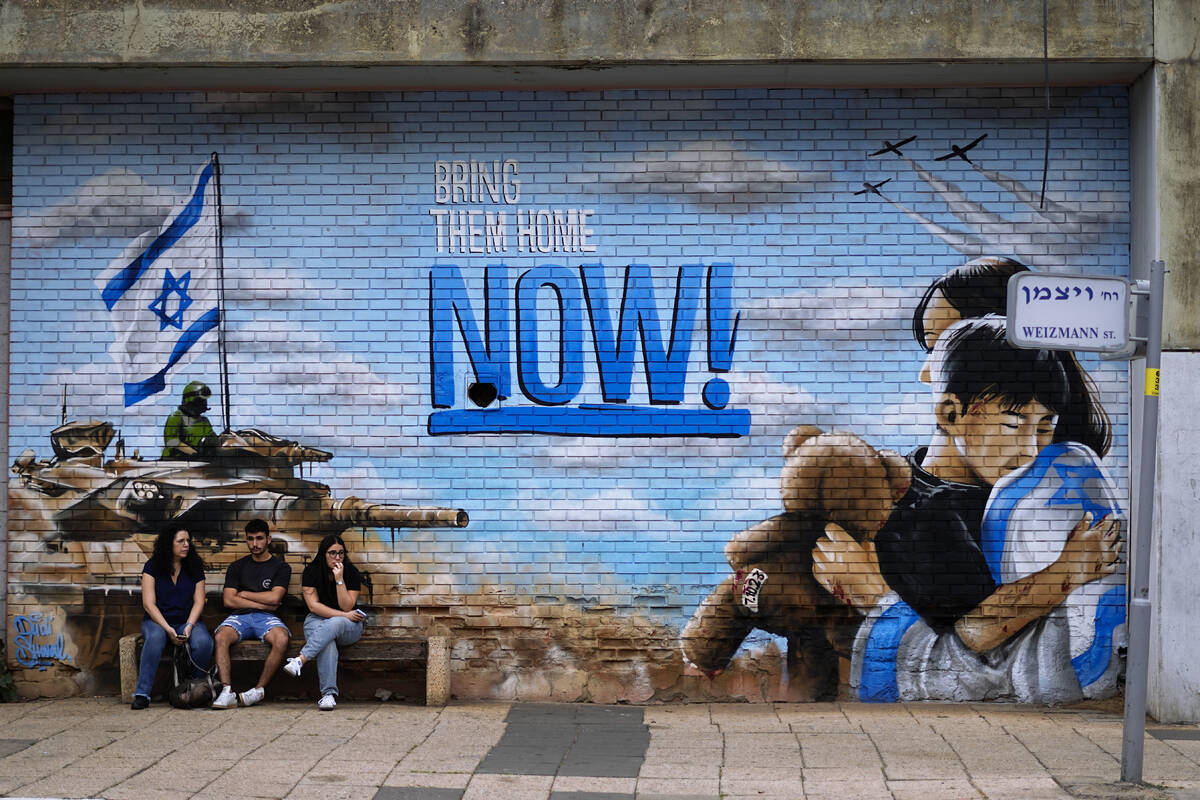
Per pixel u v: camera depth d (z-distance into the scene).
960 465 9.71
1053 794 7.01
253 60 9.20
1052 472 9.68
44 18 9.22
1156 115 9.16
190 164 9.89
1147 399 7.17
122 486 9.84
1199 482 9.13
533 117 9.86
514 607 9.76
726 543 9.73
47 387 9.88
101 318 9.88
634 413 9.77
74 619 9.82
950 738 8.52
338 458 9.81
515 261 9.84
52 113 9.91
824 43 9.13
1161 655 9.09
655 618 9.72
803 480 9.73
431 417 9.81
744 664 9.69
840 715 9.27
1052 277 7.20
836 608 9.70
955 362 9.73
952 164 9.77
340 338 9.84
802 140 9.81
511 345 9.82
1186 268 9.15
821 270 9.77
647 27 9.18
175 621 9.47
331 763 7.69
